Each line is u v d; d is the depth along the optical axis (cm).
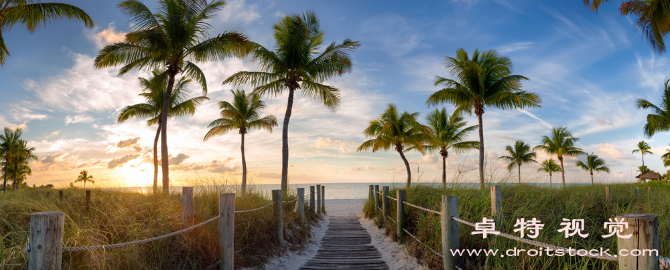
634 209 540
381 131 2166
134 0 1116
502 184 696
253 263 503
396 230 711
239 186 768
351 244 746
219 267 422
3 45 1096
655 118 2030
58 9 1132
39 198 651
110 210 486
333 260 597
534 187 721
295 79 1371
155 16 1222
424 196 710
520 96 1560
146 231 399
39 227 206
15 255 319
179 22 1192
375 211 1052
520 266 368
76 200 626
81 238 350
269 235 596
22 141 3089
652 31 1235
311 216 1056
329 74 1372
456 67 1628
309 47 1374
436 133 2191
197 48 1245
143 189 732
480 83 1554
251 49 1279
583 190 748
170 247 392
